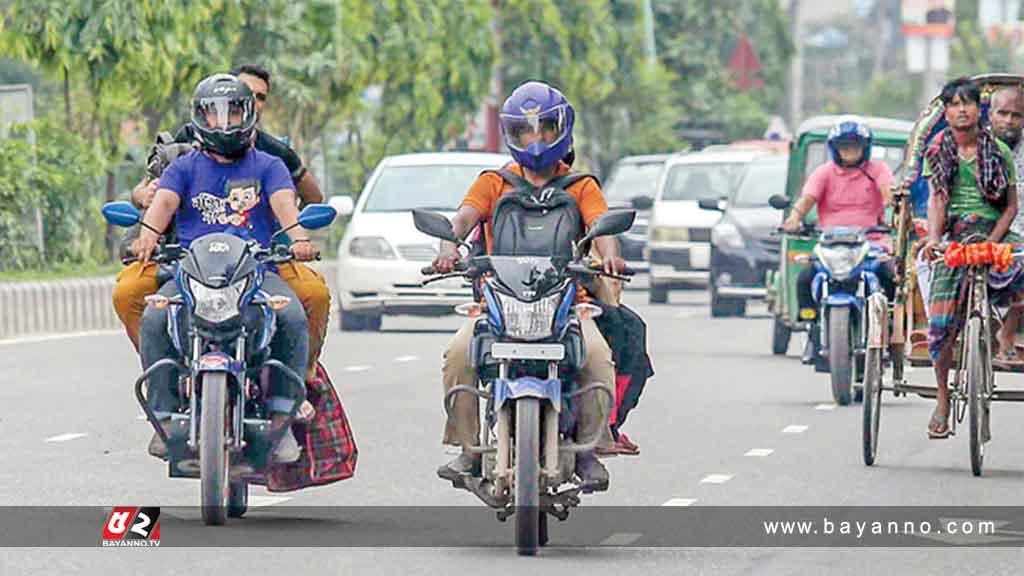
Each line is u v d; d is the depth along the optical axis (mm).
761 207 56250
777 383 37562
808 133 45344
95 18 54688
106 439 28922
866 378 26422
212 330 20359
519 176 20266
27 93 54688
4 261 52469
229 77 21250
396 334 49062
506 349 19281
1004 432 30156
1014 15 164750
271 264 21016
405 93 75688
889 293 34906
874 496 23812
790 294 42562
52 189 54375
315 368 21547
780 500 23484
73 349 43125
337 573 18859
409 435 29453
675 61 120625
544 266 19484
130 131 68250
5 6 55312
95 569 18953
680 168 64688
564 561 19562
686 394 35500
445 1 76750
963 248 25344
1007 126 27078
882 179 36312
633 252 76938
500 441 19391
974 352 25281
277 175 21281
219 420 20219
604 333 20406
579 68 94875
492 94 83938
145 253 20766
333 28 64750
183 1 55719
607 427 20234
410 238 48594
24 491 23906
